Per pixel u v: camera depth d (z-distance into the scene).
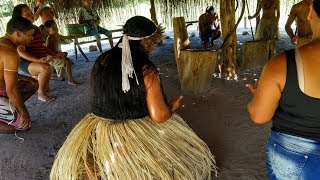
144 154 2.01
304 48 1.17
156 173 2.01
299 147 1.25
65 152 2.13
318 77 1.13
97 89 2.00
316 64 1.13
